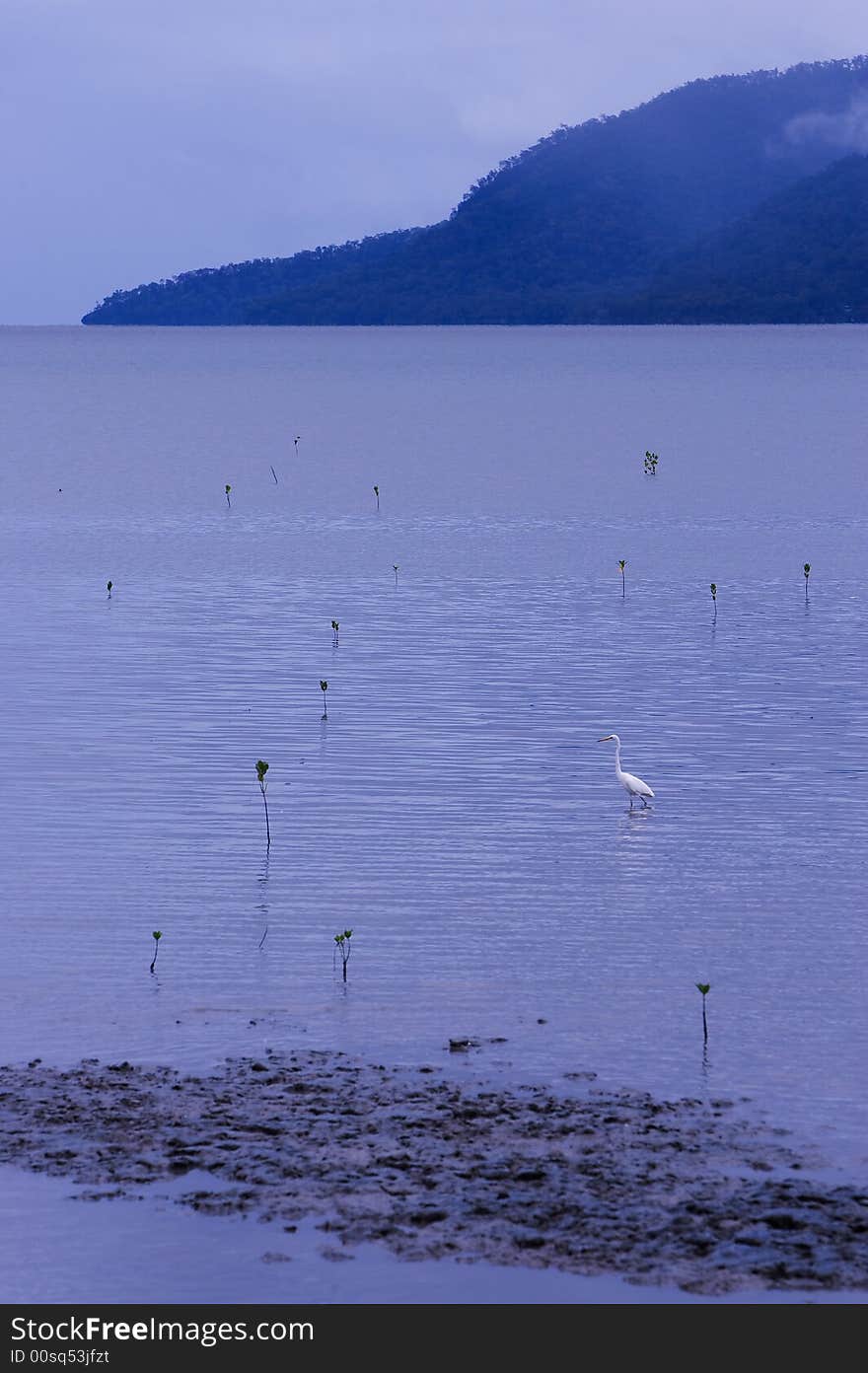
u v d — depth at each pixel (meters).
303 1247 12.92
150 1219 13.30
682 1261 12.63
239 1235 13.08
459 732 29.73
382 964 18.78
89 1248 12.99
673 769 27.31
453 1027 17.06
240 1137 14.48
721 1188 13.58
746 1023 17.16
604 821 24.45
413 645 37.50
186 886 21.39
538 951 19.22
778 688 33.22
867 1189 13.59
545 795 25.80
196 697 32.25
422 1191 13.57
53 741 28.81
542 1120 14.83
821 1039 16.78
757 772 27.12
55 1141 14.40
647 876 21.91
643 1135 14.55
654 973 18.56
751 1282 12.41
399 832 23.78
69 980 18.20
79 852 22.72
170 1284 12.63
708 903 20.88
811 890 21.34
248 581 46.62
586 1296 12.38
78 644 37.34
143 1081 15.64
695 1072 15.98
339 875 21.89
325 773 26.91
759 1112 15.11
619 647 37.31
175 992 17.92
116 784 26.12
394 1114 14.93
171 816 24.48
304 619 40.66
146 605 42.62
